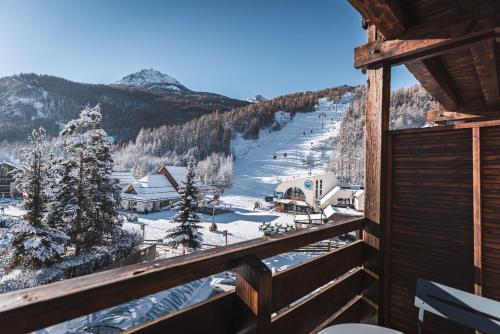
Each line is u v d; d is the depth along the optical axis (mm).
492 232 1877
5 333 692
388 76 2402
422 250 2166
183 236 15523
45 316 753
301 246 1679
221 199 43094
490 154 1899
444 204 2088
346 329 1439
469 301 1499
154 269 993
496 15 1825
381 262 2287
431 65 3020
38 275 11039
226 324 1312
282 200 36344
